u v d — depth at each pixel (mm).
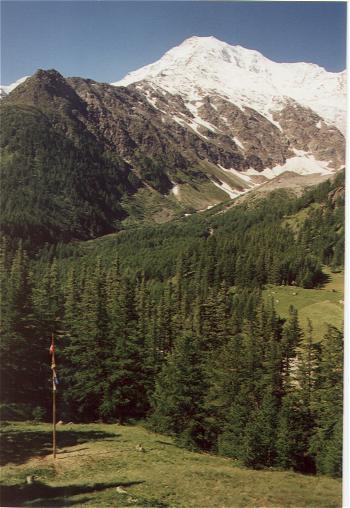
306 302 111812
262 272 142125
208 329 85625
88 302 79875
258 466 51500
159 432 60938
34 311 70438
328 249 150750
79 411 66562
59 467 42344
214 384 65688
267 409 57188
